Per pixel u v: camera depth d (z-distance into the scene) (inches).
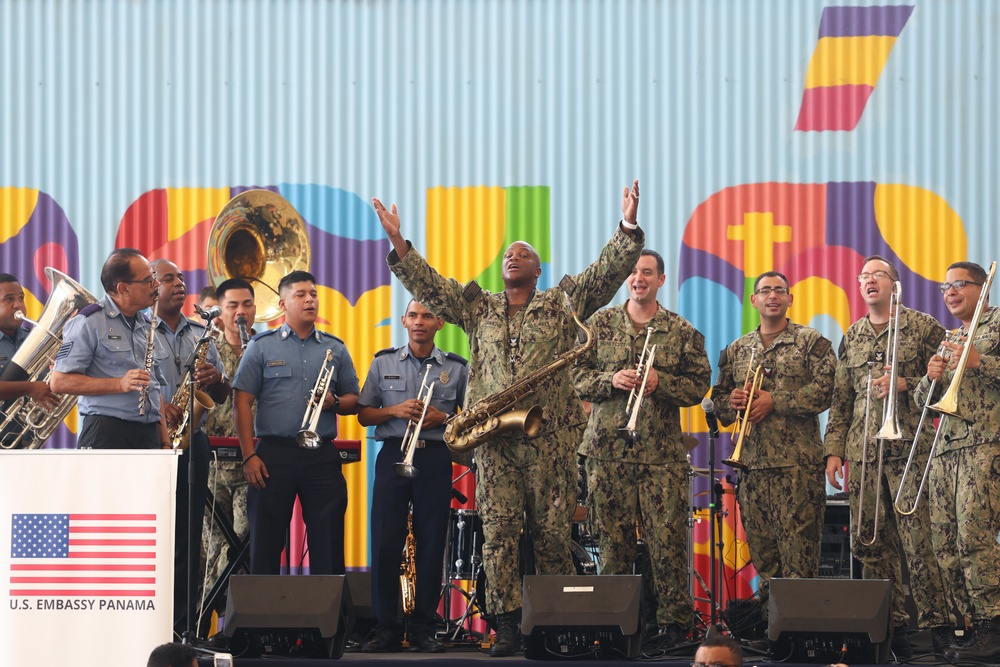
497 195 807.7
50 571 438.6
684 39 810.2
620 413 562.6
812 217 793.6
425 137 813.2
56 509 440.1
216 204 816.3
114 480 440.1
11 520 440.1
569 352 530.6
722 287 794.2
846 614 472.4
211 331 526.6
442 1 820.0
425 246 808.3
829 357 592.4
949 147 792.9
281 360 573.0
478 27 816.9
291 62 822.5
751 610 623.5
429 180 811.4
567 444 531.2
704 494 741.9
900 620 567.2
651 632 565.6
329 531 564.4
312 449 567.2
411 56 818.2
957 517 513.7
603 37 812.6
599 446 564.4
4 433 599.8
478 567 610.2
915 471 563.2
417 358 605.6
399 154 813.2
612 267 538.6
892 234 789.9
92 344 539.2
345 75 819.4
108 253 816.3
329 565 562.9
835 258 790.5
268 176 816.3
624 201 534.3
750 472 585.6
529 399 528.4
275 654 494.9
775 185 797.2
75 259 816.3
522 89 812.6
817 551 581.0
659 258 591.5
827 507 667.4
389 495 569.0
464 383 606.2
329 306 803.4
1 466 441.7
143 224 816.9
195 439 565.6
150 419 544.1
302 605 488.1
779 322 604.4
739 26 807.7
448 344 789.2
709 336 792.3
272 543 561.0
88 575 437.7
